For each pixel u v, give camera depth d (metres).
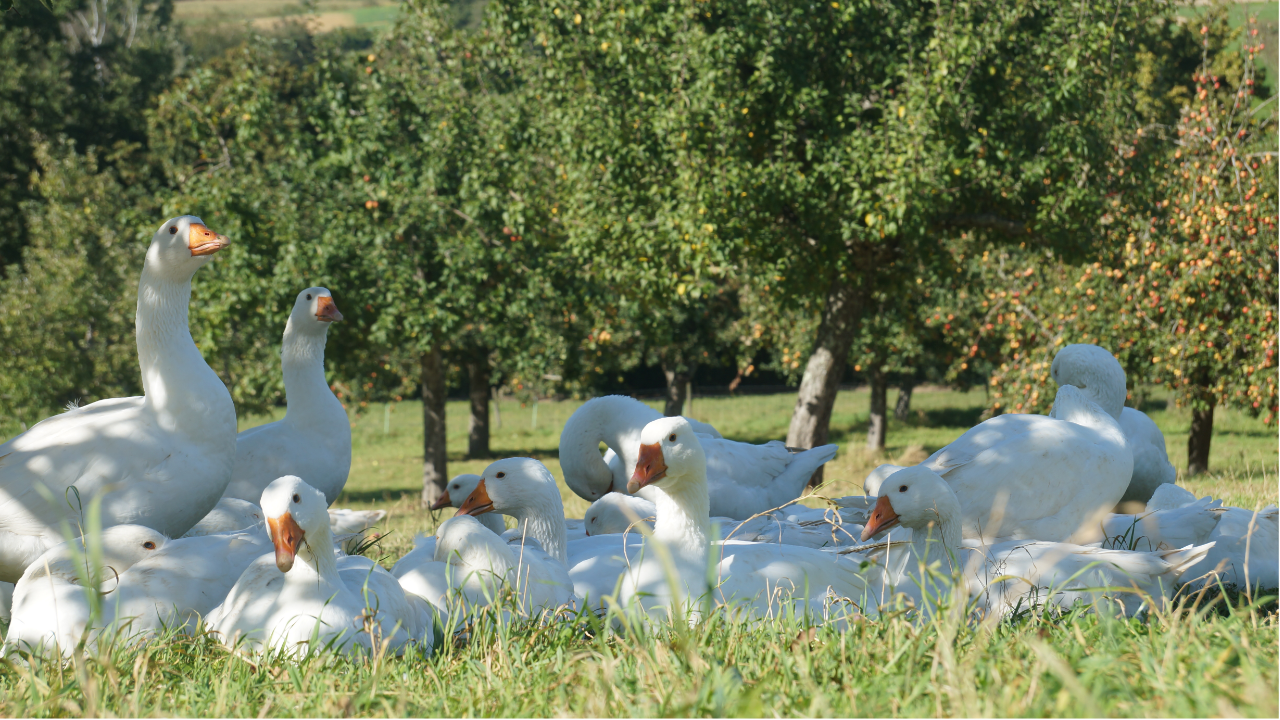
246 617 4.06
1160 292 17.52
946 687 2.58
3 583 5.47
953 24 13.99
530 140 19.41
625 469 8.23
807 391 17.83
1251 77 18.31
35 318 23.95
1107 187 16.19
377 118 21.08
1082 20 14.58
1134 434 7.64
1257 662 2.78
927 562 4.82
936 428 39.84
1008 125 15.00
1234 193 17.45
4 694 3.31
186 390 5.57
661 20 15.05
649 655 3.18
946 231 17.59
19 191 36.88
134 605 4.33
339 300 20.56
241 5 87.62
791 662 3.04
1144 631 3.46
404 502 19.34
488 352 30.11
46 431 5.50
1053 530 5.94
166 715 2.87
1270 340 16.66
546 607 4.43
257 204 20.98
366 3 85.38
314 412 7.41
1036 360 18.55
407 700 3.05
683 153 14.50
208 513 6.15
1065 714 2.46
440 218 20.70
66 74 41.44
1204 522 5.63
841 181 14.86
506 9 17.83
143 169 40.12
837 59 15.50
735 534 6.23
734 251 15.75
